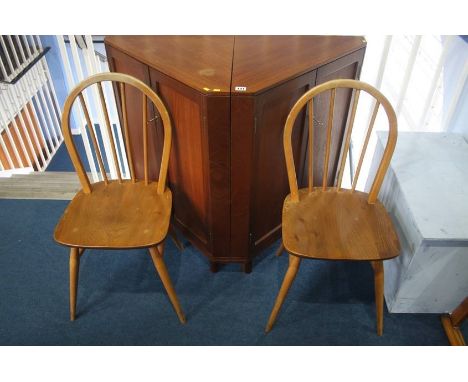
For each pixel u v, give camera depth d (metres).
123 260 1.78
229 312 1.57
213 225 1.52
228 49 1.38
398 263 1.45
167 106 1.35
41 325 1.53
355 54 1.44
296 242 1.25
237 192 1.40
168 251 1.82
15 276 1.70
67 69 1.69
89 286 1.67
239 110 1.17
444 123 1.67
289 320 1.54
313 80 1.33
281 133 1.38
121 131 1.76
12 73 3.35
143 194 1.45
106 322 1.54
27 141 3.72
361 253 1.22
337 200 1.41
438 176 1.44
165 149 1.35
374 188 1.36
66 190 2.29
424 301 1.48
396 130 1.25
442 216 1.28
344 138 1.72
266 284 1.68
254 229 1.57
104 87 2.49
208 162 1.31
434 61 1.72
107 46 1.46
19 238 1.89
